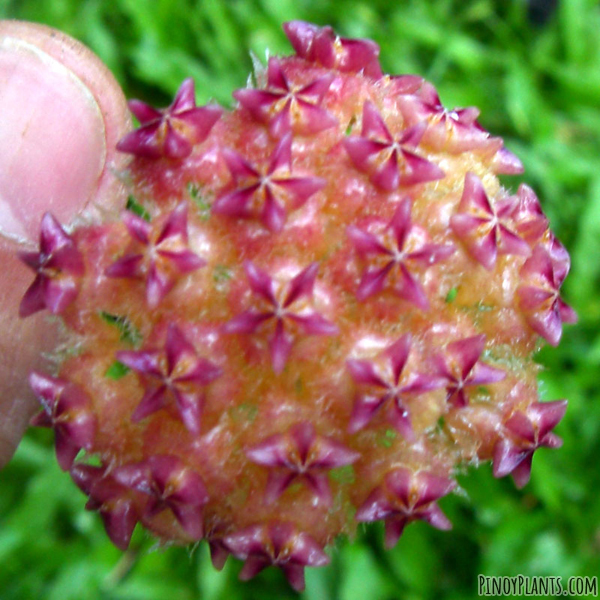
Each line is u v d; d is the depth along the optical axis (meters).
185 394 0.07
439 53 0.17
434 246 0.07
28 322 0.10
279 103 0.07
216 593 0.13
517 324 0.07
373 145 0.07
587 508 0.14
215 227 0.07
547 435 0.08
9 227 0.10
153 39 0.15
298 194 0.07
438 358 0.07
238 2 0.17
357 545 0.13
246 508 0.07
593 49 0.18
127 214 0.07
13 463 0.13
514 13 0.18
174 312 0.07
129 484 0.07
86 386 0.07
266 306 0.06
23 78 0.10
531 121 0.17
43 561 0.13
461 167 0.08
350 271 0.07
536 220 0.08
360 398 0.07
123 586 0.13
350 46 0.08
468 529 0.14
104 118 0.10
